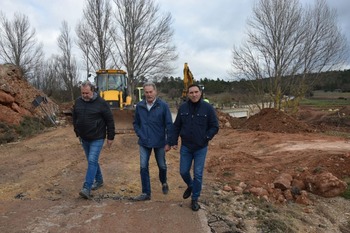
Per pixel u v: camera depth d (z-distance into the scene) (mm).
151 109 6047
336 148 11633
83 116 6223
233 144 13617
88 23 35562
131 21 34594
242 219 5797
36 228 5074
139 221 5363
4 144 13352
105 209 5836
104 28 35562
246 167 9078
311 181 7598
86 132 6281
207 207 6086
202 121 5594
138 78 35656
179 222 5344
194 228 5164
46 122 19781
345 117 29688
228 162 9711
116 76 21656
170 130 5934
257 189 7102
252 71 25734
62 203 6121
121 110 20109
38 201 6219
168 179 8039
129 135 15711
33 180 7730
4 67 20109
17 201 6215
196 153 5727
